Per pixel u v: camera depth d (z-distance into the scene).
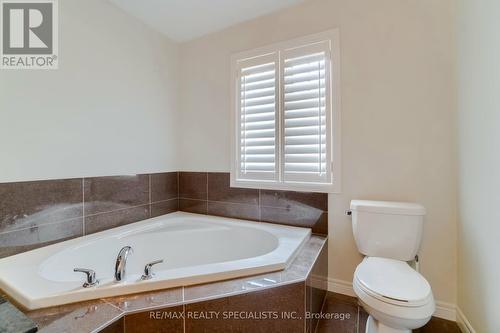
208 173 2.48
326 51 1.91
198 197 2.53
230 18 2.19
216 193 2.43
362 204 1.63
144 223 2.13
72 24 1.70
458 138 1.51
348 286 1.87
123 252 1.17
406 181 1.69
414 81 1.65
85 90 1.78
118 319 0.94
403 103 1.69
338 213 1.90
